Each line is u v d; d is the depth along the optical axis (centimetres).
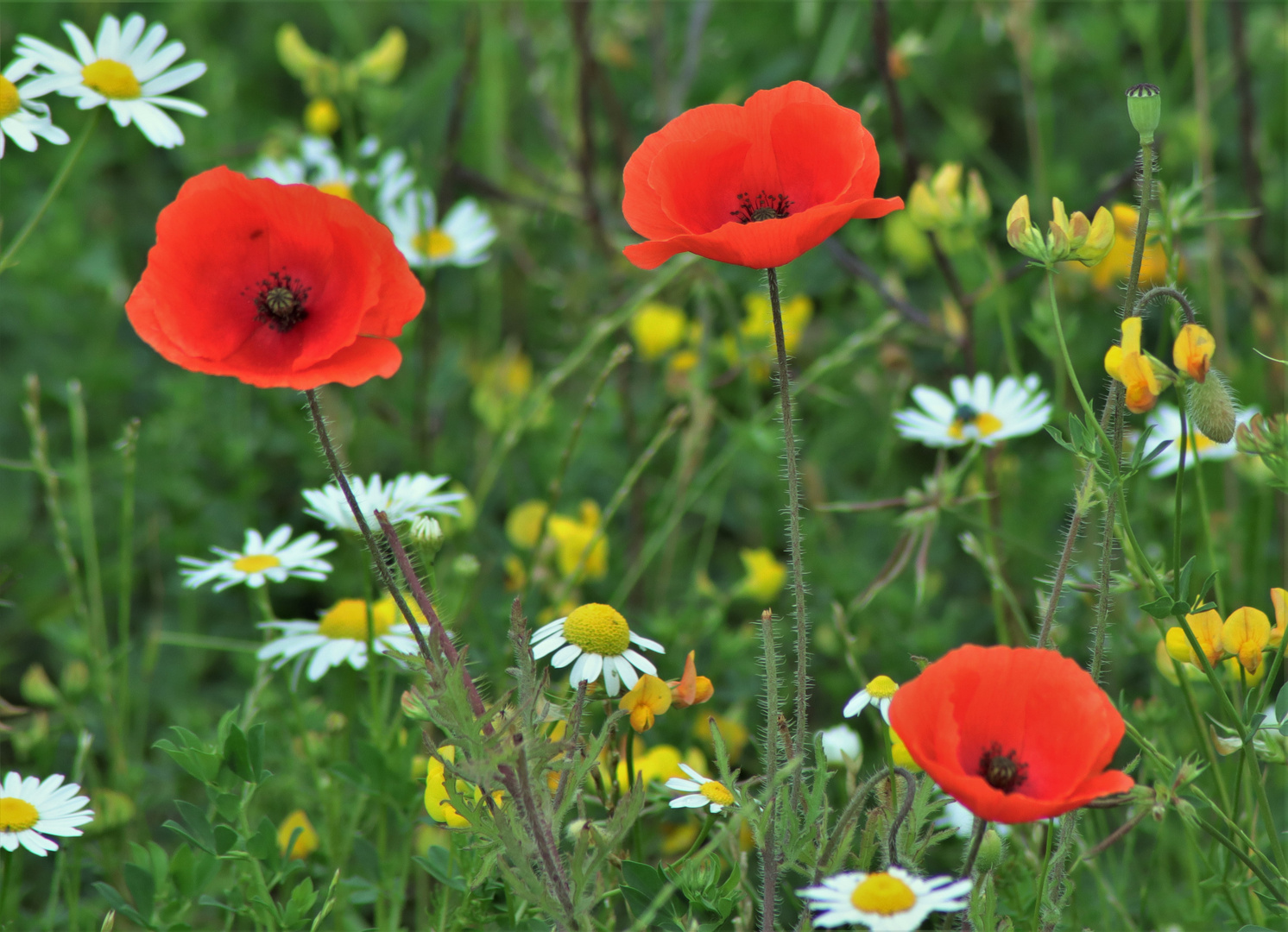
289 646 148
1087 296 180
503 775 132
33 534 191
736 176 133
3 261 145
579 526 166
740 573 190
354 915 148
